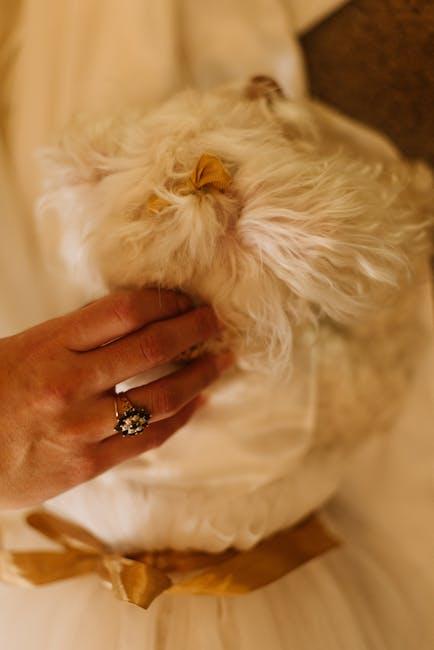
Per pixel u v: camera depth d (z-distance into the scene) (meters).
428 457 0.53
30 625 0.48
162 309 0.42
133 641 0.45
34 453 0.42
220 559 0.47
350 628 0.47
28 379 0.41
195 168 0.40
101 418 0.42
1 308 0.53
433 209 0.49
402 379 0.51
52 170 0.45
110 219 0.42
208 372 0.43
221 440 0.46
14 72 0.55
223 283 0.41
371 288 0.42
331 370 0.48
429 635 0.49
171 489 0.47
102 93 0.52
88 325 0.41
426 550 0.52
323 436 0.49
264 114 0.44
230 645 0.45
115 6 0.52
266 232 0.40
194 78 0.53
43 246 0.53
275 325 0.42
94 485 0.47
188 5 0.52
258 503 0.47
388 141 0.53
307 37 0.53
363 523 0.54
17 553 0.49
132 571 0.46
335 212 0.40
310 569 0.50
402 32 0.50
